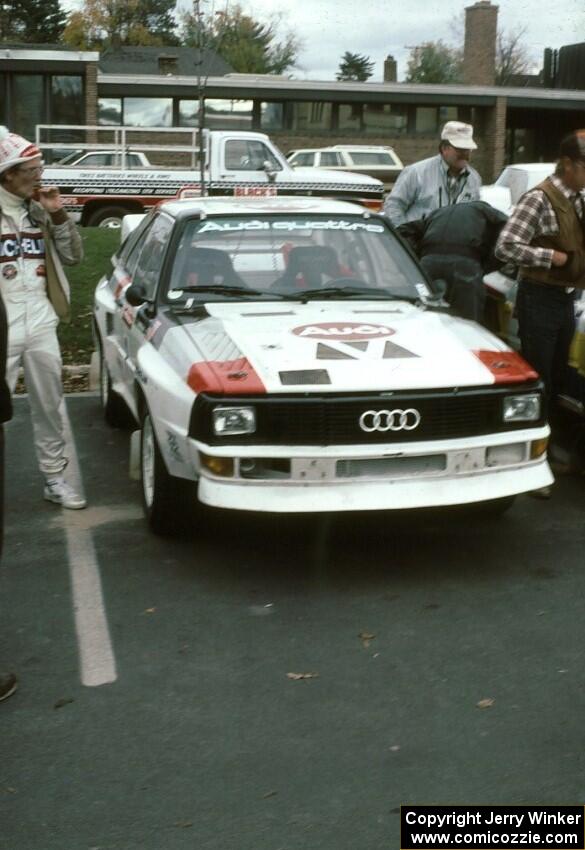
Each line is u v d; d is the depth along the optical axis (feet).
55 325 20.26
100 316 26.22
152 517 18.86
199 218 21.56
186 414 16.78
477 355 17.97
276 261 21.15
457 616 15.78
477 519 20.13
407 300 20.95
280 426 16.43
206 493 16.46
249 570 17.63
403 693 13.43
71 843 10.45
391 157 111.34
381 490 16.53
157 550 18.52
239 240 21.33
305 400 16.37
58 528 19.65
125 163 77.97
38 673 14.11
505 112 129.59
